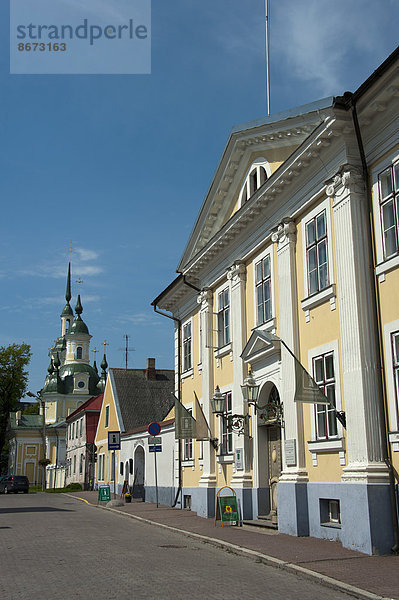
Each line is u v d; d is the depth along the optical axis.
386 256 13.10
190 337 26.08
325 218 15.16
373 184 13.60
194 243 23.78
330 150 14.72
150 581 9.62
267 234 18.22
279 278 17.03
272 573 10.61
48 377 100.19
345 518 12.84
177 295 26.72
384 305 12.97
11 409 73.38
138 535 16.55
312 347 15.38
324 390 14.73
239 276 20.28
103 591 8.80
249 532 16.19
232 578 10.03
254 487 18.61
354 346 13.27
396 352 12.57
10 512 25.33
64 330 112.19
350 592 8.80
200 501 22.36
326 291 14.70
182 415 22.08
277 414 16.83
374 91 12.96
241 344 19.89
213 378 22.75
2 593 8.66
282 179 16.55
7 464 96.31
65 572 10.38
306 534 14.91
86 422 57.41
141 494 34.66
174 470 27.06
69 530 17.59
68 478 64.75
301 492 15.10
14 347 74.12
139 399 43.22
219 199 21.86
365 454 12.60
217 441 22.03
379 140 13.45
